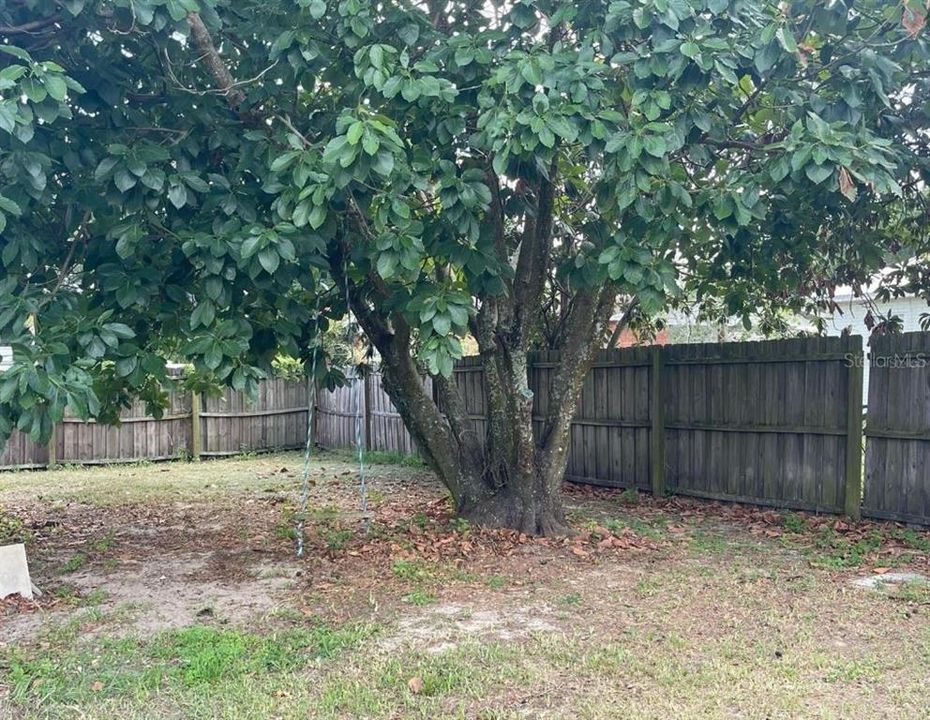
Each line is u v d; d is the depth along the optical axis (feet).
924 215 28.14
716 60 17.24
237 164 20.56
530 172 21.56
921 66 22.18
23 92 15.19
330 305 24.61
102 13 18.17
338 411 52.31
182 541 25.76
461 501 26.17
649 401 32.91
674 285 18.66
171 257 19.93
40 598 19.31
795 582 19.75
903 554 22.13
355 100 20.52
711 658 14.92
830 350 26.89
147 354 18.37
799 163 17.24
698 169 23.44
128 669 14.80
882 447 25.68
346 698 13.37
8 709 13.14
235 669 14.66
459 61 19.13
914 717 12.41
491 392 25.67
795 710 12.71
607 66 19.34
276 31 19.90
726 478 30.32
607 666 14.53
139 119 20.18
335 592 19.35
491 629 16.62
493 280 20.15
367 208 20.08
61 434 45.83
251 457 50.42
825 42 20.62
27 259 17.67
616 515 28.86
